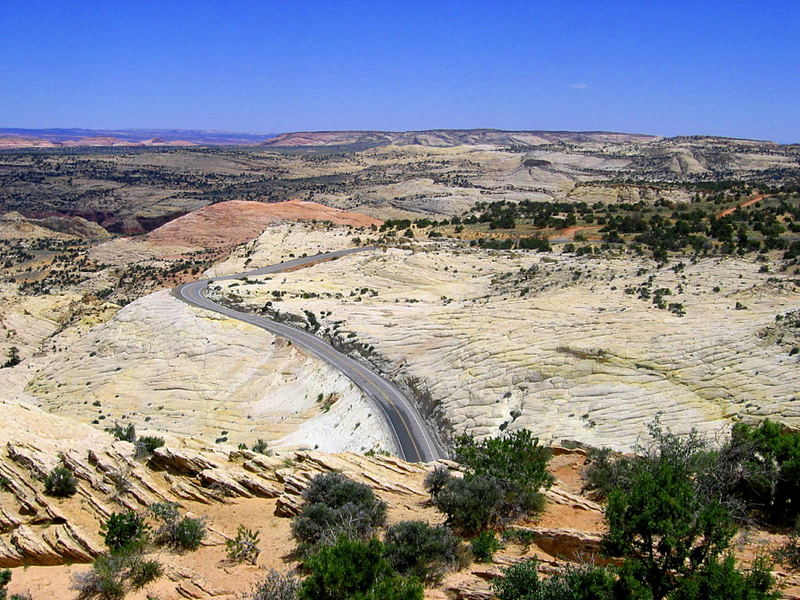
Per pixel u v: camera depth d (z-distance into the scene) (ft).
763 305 193.47
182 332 276.82
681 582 37.60
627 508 41.98
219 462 76.02
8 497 64.49
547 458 77.41
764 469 53.93
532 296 260.01
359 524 56.80
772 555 45.50
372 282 334.85
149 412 221.05
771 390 136.15
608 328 190.70
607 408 148.66
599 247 334.85
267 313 293.43
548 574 44.91
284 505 63.26
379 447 159.74
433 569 48.19
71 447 76.95
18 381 273.33
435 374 195.93
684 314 196.24
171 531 57.06
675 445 59.88
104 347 282.15
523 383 170.71
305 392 216.33
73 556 55.52
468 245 382.63
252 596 47.01
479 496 57.62
